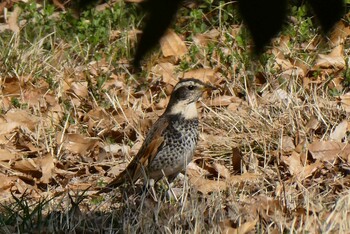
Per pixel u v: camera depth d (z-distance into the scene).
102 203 9.67
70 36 15.18
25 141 11.88
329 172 10.53
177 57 14.13
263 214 8.58
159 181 10.33
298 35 14.24
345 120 11.42
